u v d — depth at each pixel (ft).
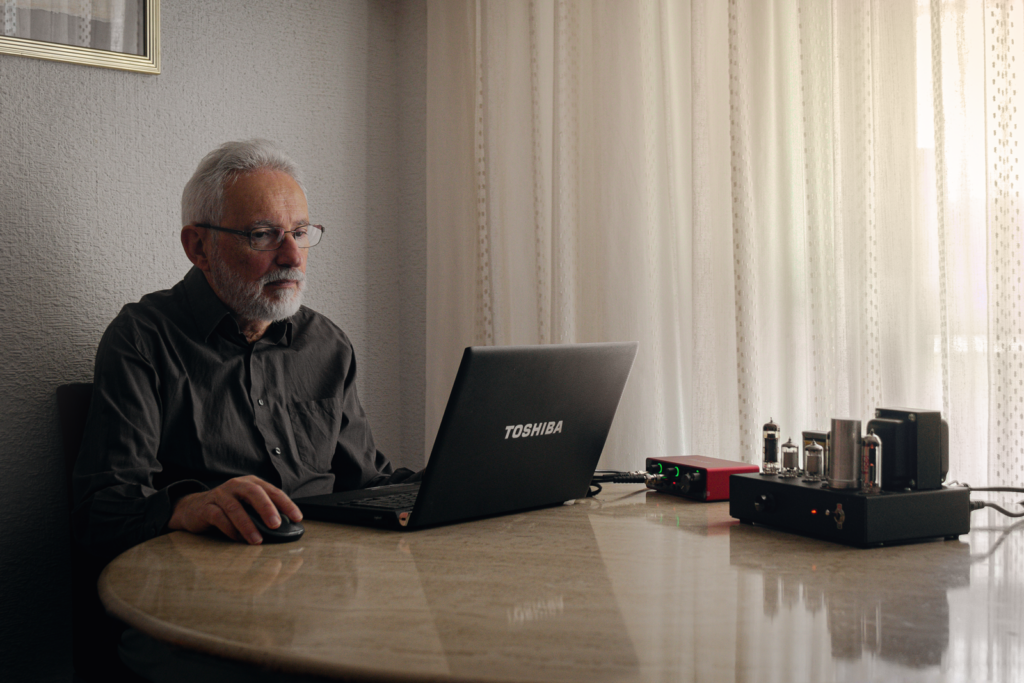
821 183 5.74
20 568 6.12
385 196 8.77
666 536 3.34
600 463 6.81
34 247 6.21
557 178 7.09
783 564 2.85
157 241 6.89
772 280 6.10
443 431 3.29
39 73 6.25
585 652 1.99
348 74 8.40
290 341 5.95
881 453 3.22
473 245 8.20
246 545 3.24
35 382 6.20
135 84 6.77
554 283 7.13
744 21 6.04
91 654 5.19
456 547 3.16
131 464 4.67
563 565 2.86
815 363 5.75
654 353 6.77
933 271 5.42
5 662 6.06
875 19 5.55
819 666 1.91
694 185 6.31
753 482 3.50
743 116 5.98
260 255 5.38
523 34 7.68
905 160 5.43
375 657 1.96
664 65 6.61
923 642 2.07
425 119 8.66
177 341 5.31
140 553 3.10
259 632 2.15
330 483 5.83
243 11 7.52
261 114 7.66
